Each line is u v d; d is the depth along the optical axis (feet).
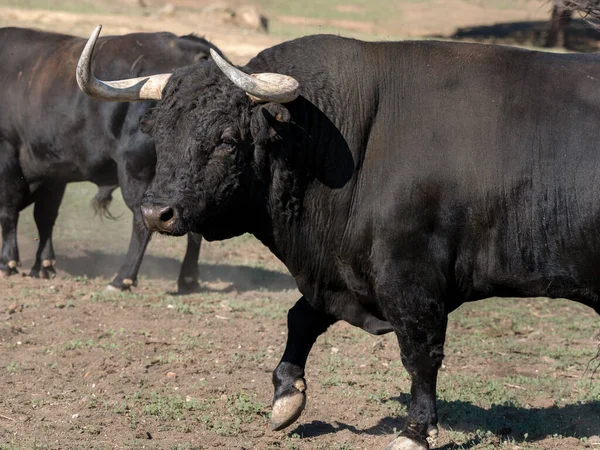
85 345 55.31
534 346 60.59
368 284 40.86
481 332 63.77
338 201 40.27
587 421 46.37
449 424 45.57
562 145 38.55
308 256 41.65
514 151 38.75
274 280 77.71
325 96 40.32
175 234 39.34
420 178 38.93
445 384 51.78
